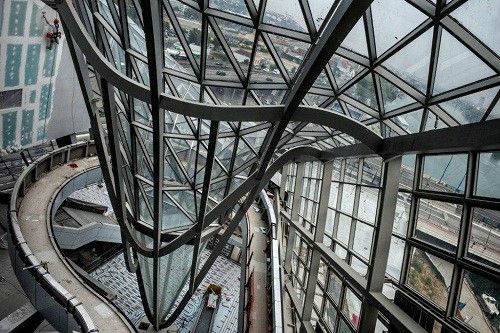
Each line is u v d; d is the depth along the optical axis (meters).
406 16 12.01
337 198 25.33
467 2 9.80
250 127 22.55
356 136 15.49
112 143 19.48
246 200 24.25
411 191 14.48
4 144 25.41
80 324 16.17
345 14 8.80
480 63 10.95
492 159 10.33
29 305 24.11
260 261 28.17
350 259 20.88
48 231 23.61
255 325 21.17
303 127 25.12
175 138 22.17
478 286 10.39
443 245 12.27
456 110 13.26
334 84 18.58
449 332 11.06
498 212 9.93
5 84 23.59
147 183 25.00
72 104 32.66
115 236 39.81
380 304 14.12
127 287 34.59
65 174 31.97
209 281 38.25
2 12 21.67
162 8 15.41
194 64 17.88
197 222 21.47
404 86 14.89
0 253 28.36
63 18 13.84
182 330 30.56
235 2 14.41
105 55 20.62
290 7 13.81
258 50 16.42
